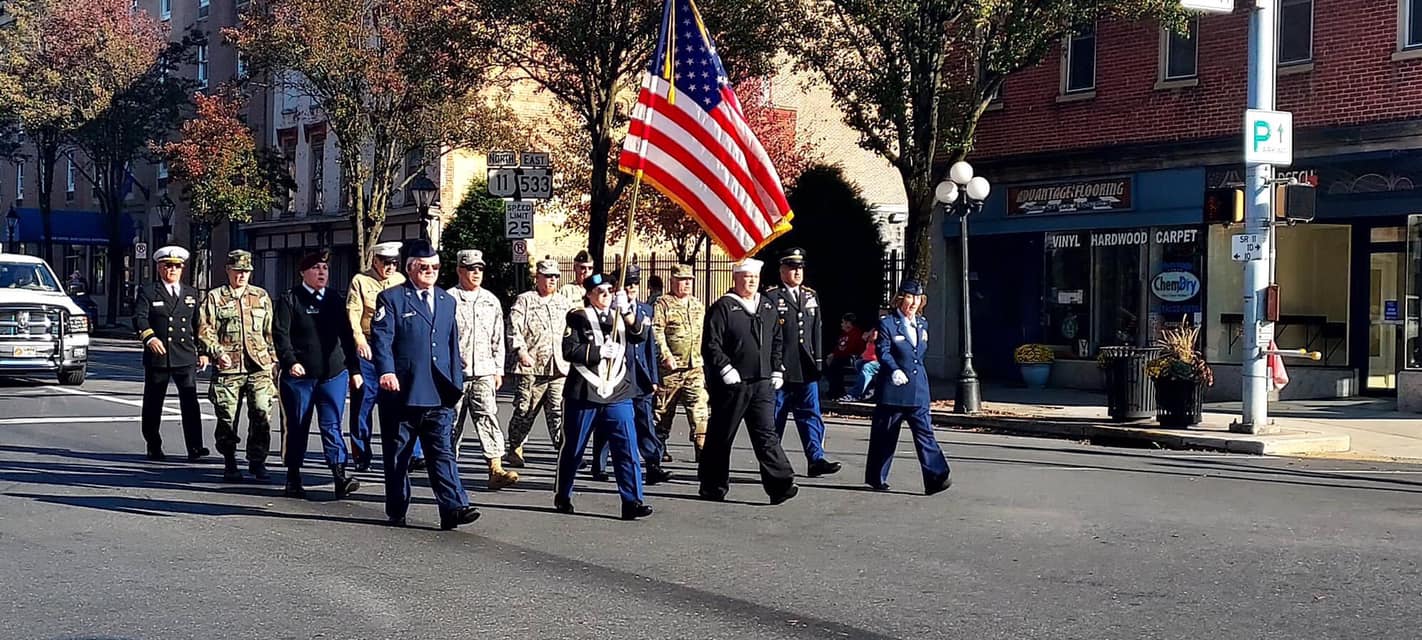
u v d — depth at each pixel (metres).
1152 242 21.53
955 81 21.39
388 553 8.30
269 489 11.05
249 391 11.55
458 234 35.31
